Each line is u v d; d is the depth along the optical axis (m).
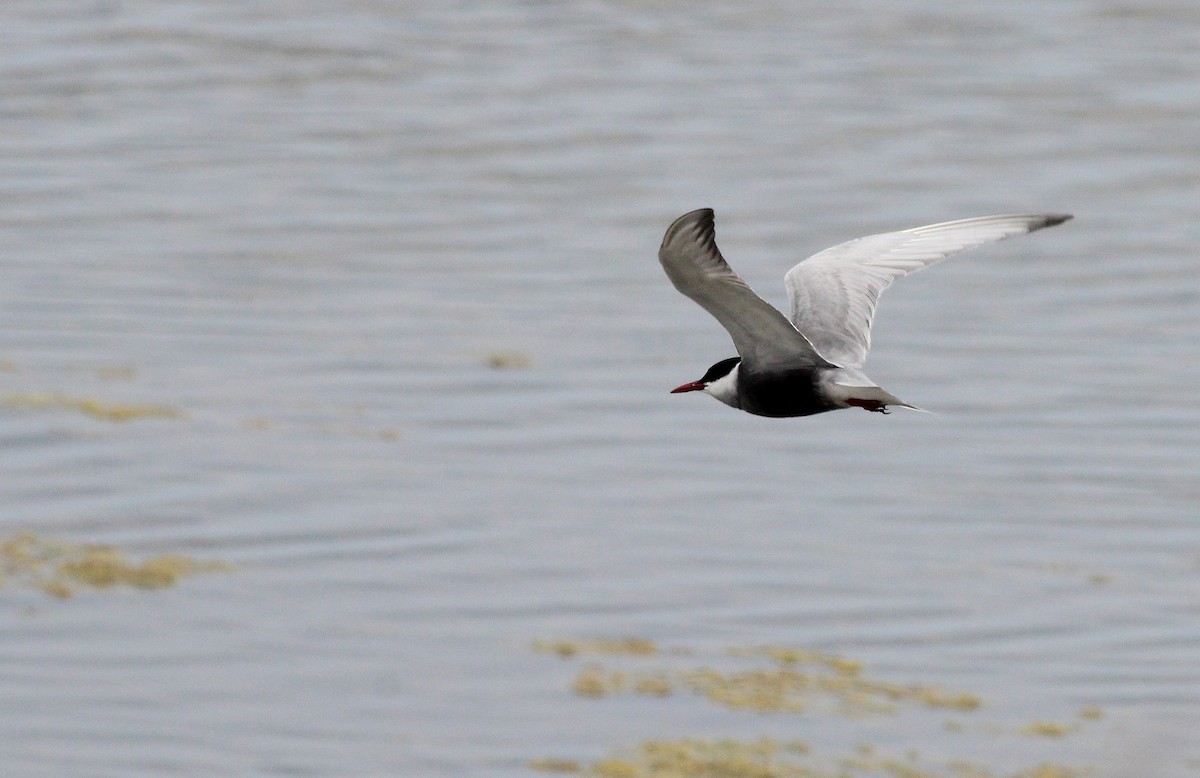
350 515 16.48
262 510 16.55
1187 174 28.78
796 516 16.84
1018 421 19.31
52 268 23.41
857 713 13.33
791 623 14.78
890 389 20.33
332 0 38.25
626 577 15.45
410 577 15.32
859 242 10.19
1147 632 14.72
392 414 19.09
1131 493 17.53
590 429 18.81
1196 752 12.91
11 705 13.09
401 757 12.57
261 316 21.95
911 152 29.55
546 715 13.17
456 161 28.78
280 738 12.77
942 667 14.12
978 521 16.84
